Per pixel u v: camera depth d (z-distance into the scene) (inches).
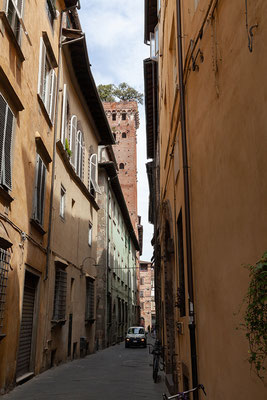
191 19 231.6
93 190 905.5
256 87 113.8
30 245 437.7
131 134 2923.2
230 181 139.9
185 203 232.7
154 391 404.5
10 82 363.3
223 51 152.3
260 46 111.0
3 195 343.9
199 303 198.5
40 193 474.0
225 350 143.3
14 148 376.2
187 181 235.1
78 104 764.6
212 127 170.6
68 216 665.0
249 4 120.8
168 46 404.8
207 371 175.5
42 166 485.1
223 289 147.6
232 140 137.9
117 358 795.4
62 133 606.2
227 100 145.3
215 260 161.6
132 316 2126.0
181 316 290.0
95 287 896.3
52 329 552.4
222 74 153.0
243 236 124.0
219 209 155.9
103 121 902.4
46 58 529.7
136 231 2677.2
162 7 506.6
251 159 117.3
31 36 444.1
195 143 213.2
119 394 380.2
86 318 799.1
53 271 558.3
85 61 677.3
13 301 377.1
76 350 715.4
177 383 346.3
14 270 379.6
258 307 95.0
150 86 857.5
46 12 522.9
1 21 338.3
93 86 746.8
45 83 536.1
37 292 479.5
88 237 837.2
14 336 380.5
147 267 3405.5
